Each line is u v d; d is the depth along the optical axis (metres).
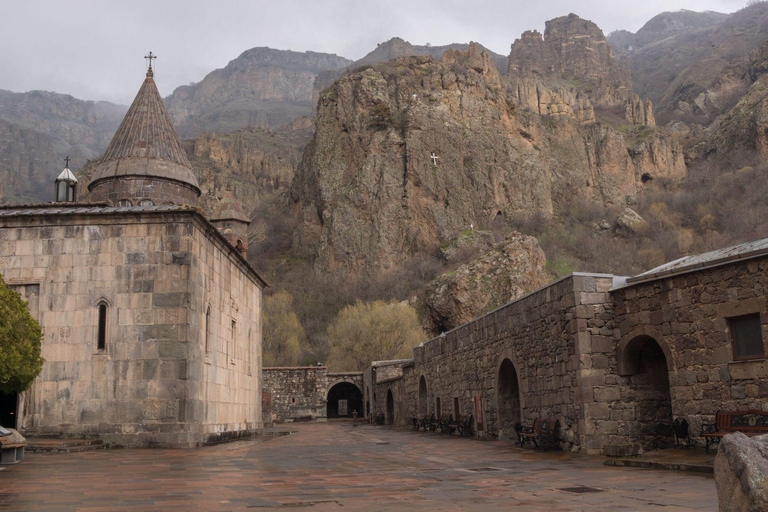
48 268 17.97
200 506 7.25
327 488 8.86
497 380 20.20
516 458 13.82
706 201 114.31
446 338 26.48
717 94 170.88
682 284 13.58
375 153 101.50
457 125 105.69
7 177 179.75
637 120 155.25
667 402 14.78
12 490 8.57
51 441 16.19
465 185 102.62
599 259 102.69
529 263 78.62
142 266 17.88
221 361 21.28
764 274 12.05
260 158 166.50
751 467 4.81
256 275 26.80
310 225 106.69
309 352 74.12
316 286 94.75
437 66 115.81
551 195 118.38
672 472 10.54
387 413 41.78
